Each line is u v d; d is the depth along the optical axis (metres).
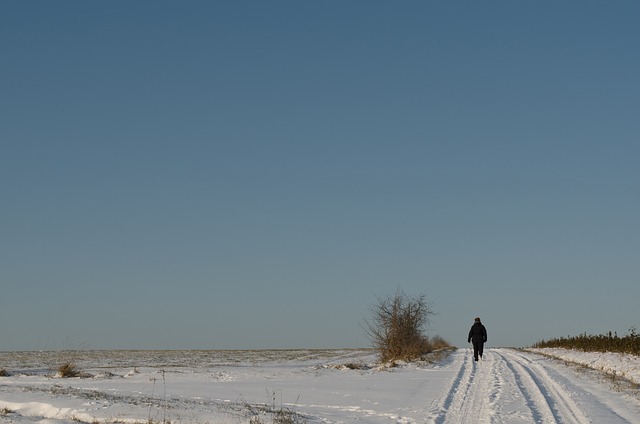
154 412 18.80
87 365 53.75
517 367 36.47
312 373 37.03
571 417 18.06
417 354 48.03
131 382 31.80
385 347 48.00
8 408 21.22
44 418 19.23
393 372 36.78
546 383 27.14
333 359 62.50
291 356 72.88
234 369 42.91
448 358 50.06
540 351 58.81
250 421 16.94
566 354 48.16
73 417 18.89
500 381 28.12
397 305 48.41
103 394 23.88
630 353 41.88
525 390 24.67
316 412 19.83
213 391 26.56
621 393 23.20
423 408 20.27
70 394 23.61
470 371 34.53
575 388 24.95
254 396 24.59
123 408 19.69
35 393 24.08
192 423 16.92
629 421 17.33
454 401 21.92
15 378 35.00
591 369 34.41
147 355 81.31
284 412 18.98
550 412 18.92
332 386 28.44
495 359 44.94
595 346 49.41
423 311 49.03
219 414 18.38
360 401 22.47
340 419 18.25
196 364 52.94
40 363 57.97
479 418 18.14
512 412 18.97
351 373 36.75
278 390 26.78
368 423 17.45
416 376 33.16
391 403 21.70
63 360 64.62
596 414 18.38
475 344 43.41
